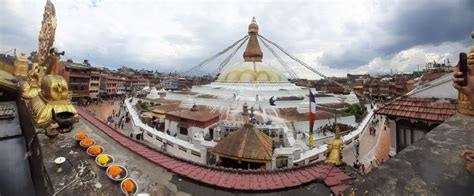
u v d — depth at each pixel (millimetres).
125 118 48188
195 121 29594
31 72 9234
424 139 4340
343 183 9969
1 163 7293
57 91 6582
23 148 8305
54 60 6703
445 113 11469
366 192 3141
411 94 14148
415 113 12312
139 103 55625
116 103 83500
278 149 21141
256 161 17438
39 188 5613
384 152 31562
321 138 31578
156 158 10055
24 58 13320
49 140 6227
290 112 40219
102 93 89438
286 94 52844
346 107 52281
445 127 4816
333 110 45625
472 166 3330
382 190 3105
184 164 10445
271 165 19484
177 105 46938
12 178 6898
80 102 71438
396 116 12906
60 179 4680
